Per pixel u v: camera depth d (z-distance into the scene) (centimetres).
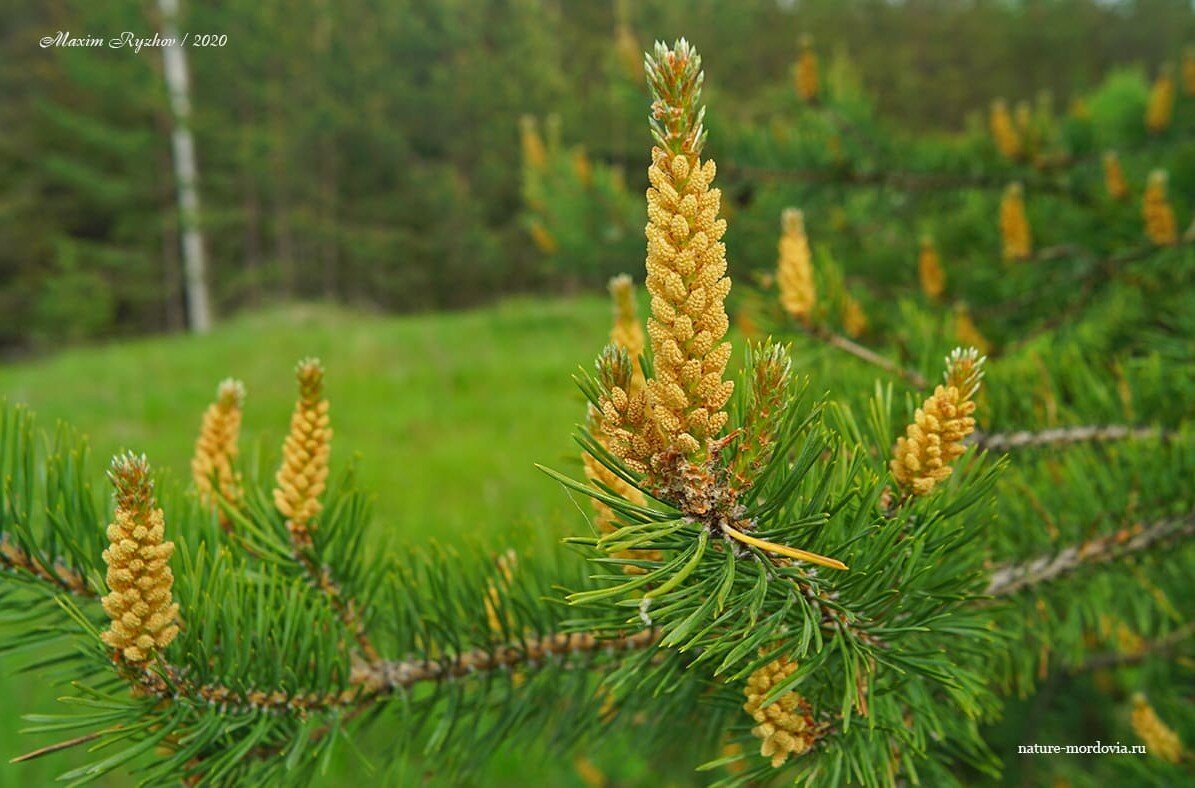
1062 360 34
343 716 24
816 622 18
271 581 23
